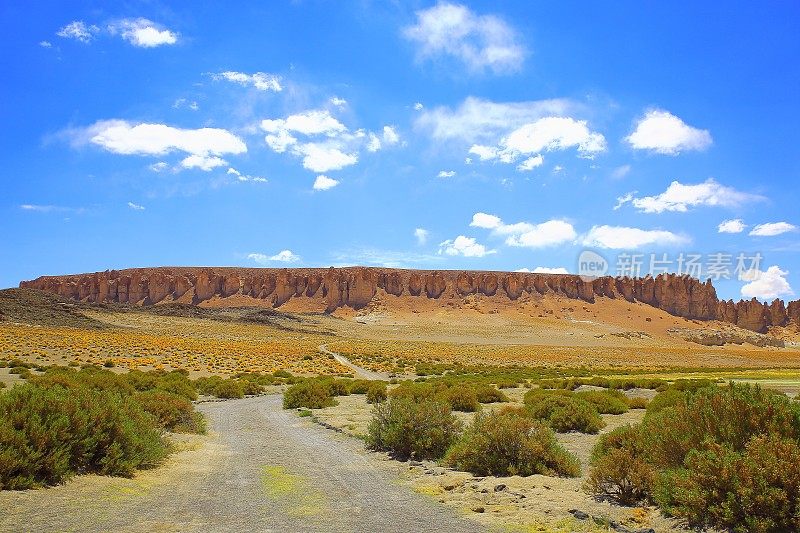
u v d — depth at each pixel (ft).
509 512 28.81
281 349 302.04
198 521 26.73
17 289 383.86
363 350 349.00
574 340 576.20
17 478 30.81
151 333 356.59
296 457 49.11
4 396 35.01
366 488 35.76
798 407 28.19
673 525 25.72
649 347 549.95
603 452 38.34
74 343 237.45
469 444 41.37
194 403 109.91
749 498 24.17
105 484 33.86
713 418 30.07
